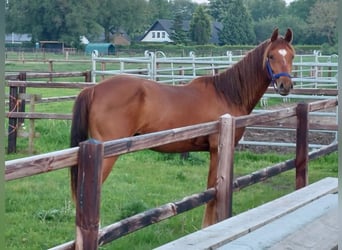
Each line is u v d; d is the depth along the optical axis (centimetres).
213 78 592
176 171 841
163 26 7256
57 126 1134
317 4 4547
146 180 779
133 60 1245
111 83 550
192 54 1594
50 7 5650
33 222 568
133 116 544
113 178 780
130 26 6756
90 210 306
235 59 2558
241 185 492
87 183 305
